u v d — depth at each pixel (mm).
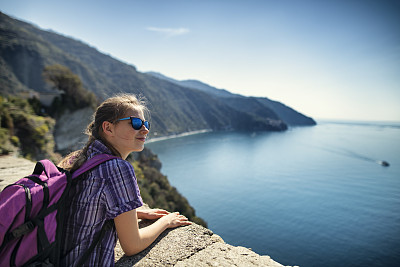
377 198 110000
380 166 171875
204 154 198375
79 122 44812
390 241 72625
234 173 150625
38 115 37031
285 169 164125
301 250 67000
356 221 86938
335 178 143375
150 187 40281
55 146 37781
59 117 41719
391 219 87688
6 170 4172
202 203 101938
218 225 82250
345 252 66750
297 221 86625
